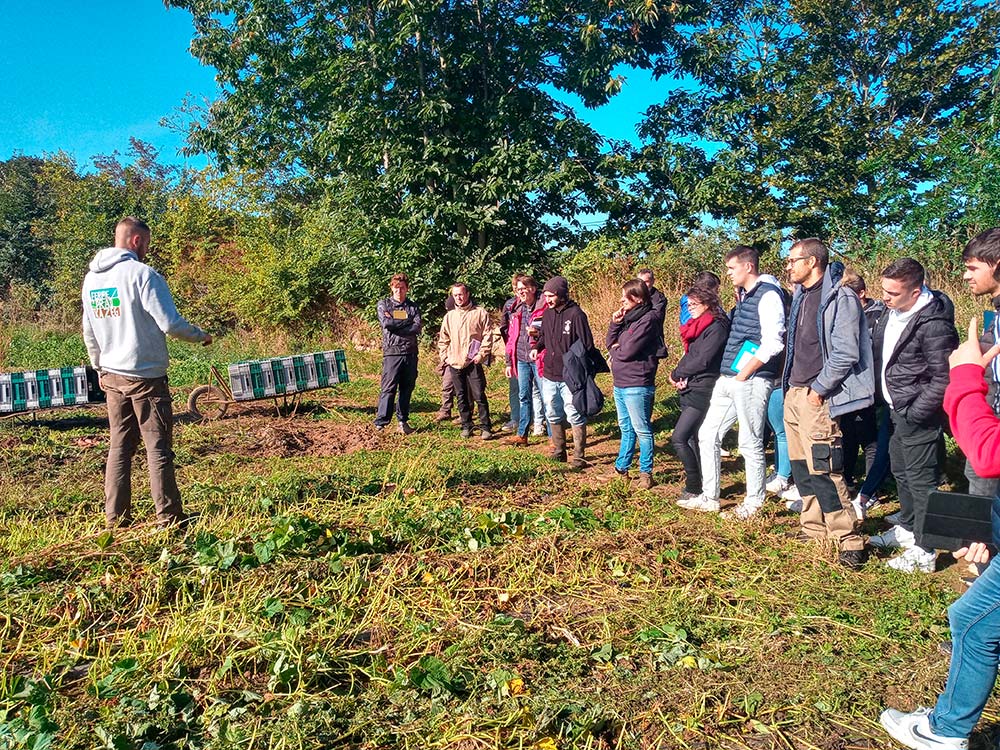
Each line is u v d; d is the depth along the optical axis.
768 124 16.16
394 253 14.26
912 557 4.52
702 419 5.78
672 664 3.36
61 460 7.38
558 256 15.59
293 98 17.16
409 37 13.55
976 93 16.66
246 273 18.09
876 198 15.29
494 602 3.99
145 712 2.88
